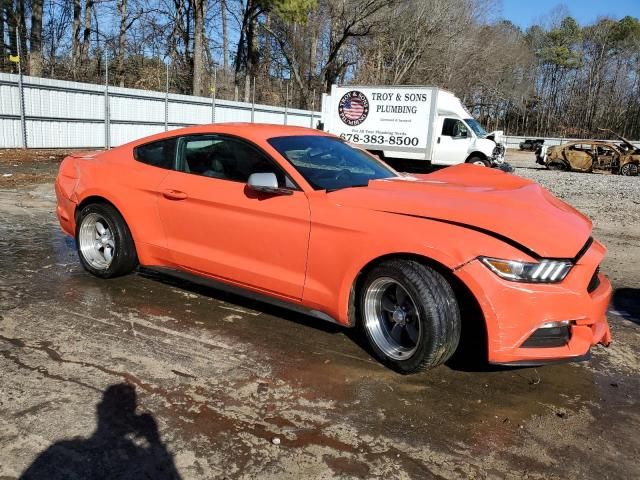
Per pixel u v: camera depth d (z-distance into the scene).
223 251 4.05
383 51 46.34
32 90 17.19
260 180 3.62
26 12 29.00
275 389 3.17
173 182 4.29
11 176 11.77
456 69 51.00
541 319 3.02
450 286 3.19
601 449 2.76
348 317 3.56
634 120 82.56
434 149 20.67
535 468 2.58
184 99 22.70
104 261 4.84
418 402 3.11
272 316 4.26
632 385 3.48
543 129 88.56
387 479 2.44
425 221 3.26
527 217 3.26
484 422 2.95
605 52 85.19
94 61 33.03
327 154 4.23
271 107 27.62
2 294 4.45
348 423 2.86
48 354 3.44
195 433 2.70
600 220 10.41
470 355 3.75
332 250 3.50
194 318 4.14
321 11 39.34
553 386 3.41
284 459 2.54
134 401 2.95
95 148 19.58
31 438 2.59
